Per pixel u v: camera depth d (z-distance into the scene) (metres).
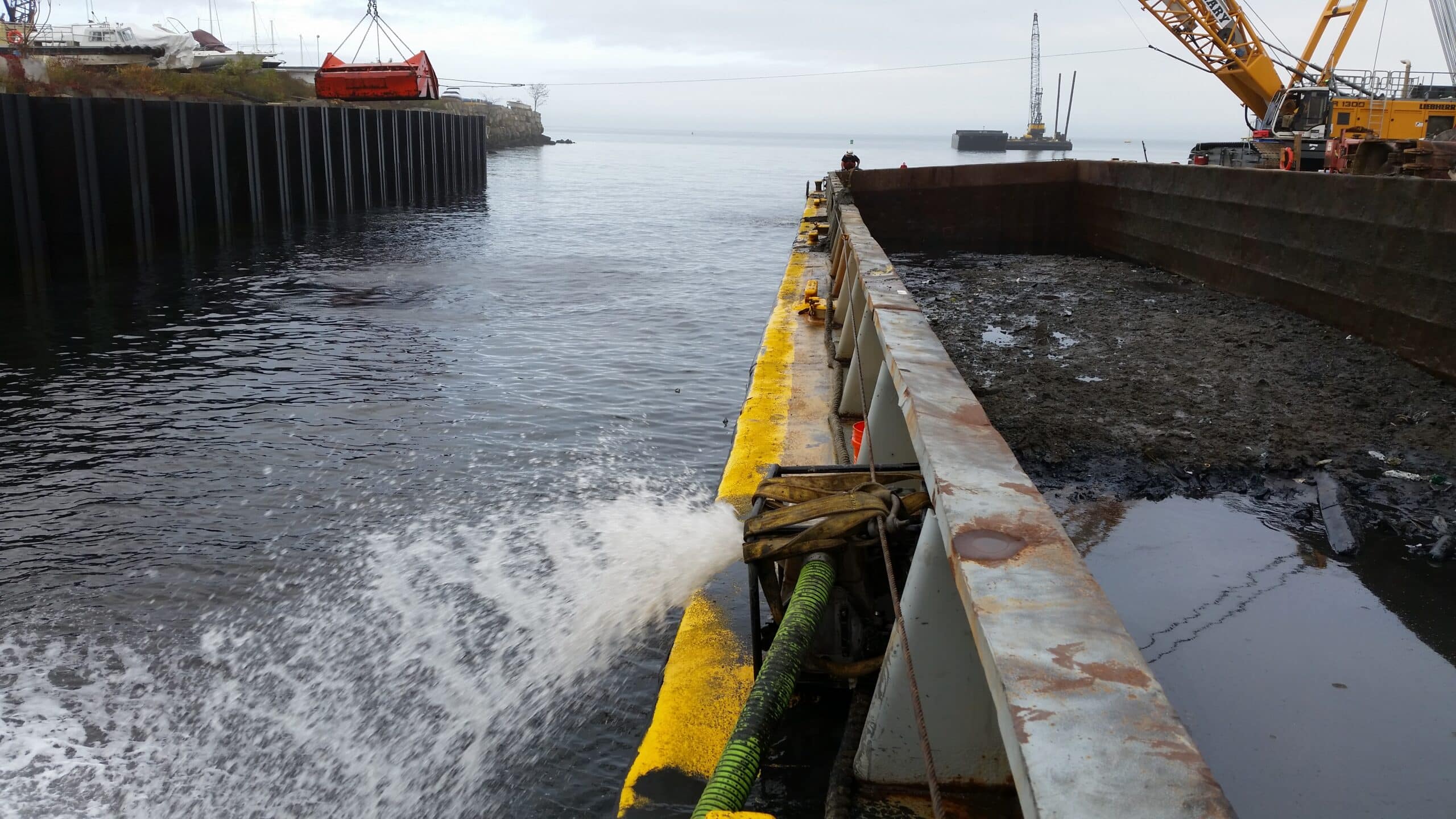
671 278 17.98
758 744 2.34
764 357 8.20
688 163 90.06
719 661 3.61
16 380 9.94
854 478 3.57
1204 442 6.27
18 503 6.60
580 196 43.25
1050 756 1.18
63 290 15.86
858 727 2.78
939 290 13.22
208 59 36.91
